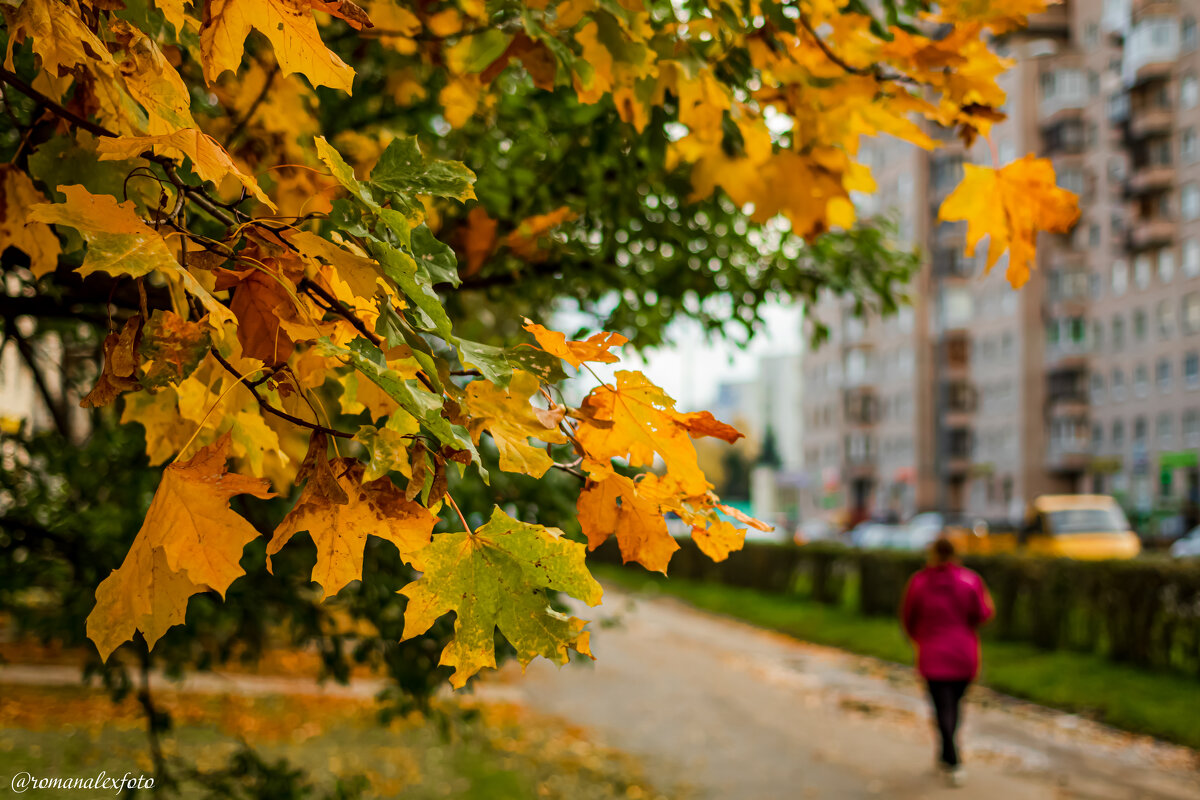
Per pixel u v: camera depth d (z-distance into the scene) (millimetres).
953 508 58344
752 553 23484
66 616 3518
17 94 2074
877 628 16359
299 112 2172
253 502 3475
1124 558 11648
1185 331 45406
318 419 1124
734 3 2088
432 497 1065
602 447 1268
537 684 11539
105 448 3631
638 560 1323
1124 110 47656
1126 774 7758
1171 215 46125
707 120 2119
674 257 3990
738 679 12523
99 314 2889
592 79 2037
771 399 127688
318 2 1180
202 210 1263
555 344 1188
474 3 2332
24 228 1666
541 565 1097
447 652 1079
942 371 32781
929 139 2141
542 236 3082
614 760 7973
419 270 1160
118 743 6863
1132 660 11008
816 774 7738
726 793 7137
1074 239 51438
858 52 2074
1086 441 51188
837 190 2236
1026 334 52500
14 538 3611
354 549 1056
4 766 5926
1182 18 45594
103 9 1329
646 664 13547
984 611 7609
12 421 3748
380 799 6164
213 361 1366
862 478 65062
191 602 3520
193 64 2357
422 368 1086
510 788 6766
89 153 1404
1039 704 10484
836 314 68062
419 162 1222
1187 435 45250
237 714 8266
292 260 1123
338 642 3643
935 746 8797
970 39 1996
